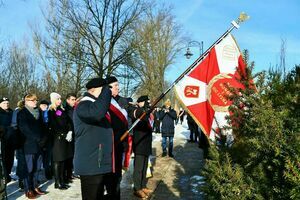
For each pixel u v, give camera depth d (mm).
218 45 4895
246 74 3682
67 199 6605
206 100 4875
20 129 6613
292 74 3402
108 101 4039
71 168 7961
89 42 22375
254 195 2939
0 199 5477
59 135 7273
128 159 6277
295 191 2391
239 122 3617
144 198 6371
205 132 4785
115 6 22125
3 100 8094
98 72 22359
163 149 11188
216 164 3562
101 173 4176
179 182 7445
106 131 4277
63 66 22969
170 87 5355
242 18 4809
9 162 7594
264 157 2932
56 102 7430
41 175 8688
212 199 3555
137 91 30125
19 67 21672
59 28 22422
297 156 2473
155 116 19406
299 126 2775
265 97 3340
